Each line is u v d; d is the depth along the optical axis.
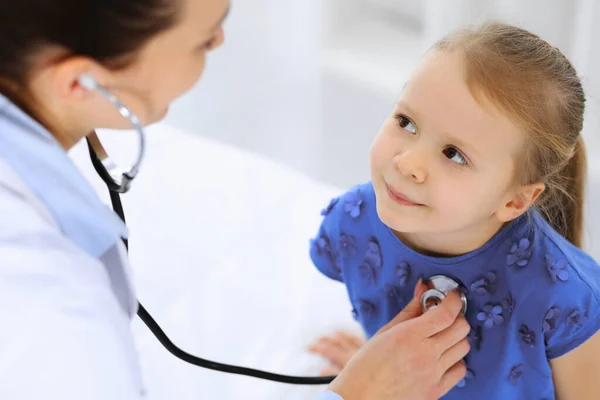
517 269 0.96
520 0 1.61
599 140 1.63
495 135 0.86
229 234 1.44
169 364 1.26
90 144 0.85
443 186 0.89
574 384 1.07
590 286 0.96
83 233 0.75
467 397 1.10
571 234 1.08
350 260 1.10
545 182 0.94
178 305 1.35
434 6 1.70
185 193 1.50
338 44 2.01
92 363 0.67
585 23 1.54
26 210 0.69
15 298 0.65
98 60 0.68
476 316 1.01
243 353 1.29
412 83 0.89
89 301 0.69
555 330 0.98
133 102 0.74
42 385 0.64
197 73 0.76
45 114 0.74
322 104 2.02
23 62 0.67
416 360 0.99
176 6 0.68
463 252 0.98
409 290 1.05
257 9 1.98
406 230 0.94
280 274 1.38
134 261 1.41
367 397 0.99
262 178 1.52
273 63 2.04
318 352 1.27
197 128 2.14
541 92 0.87
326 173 2.01
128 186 0.85
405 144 0.90
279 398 1.22
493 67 0.85
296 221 1.45
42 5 0.64
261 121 2.10
